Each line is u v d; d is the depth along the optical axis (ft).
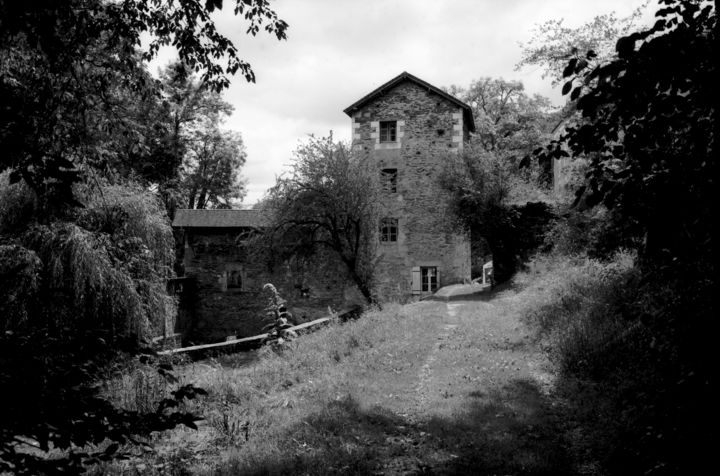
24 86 14.51
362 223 65.00
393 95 83.51
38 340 7.96
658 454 13.92
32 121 9.50
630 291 28.43
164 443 20.49
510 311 46.06
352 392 25.84
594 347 26.66
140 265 42.98
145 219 44.29
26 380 7.28
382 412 22.94
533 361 30.09
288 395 26.99
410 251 82.33
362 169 65.16
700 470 11.89
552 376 26.73
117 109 20.30
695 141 10.39
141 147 21.83
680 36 9.32
